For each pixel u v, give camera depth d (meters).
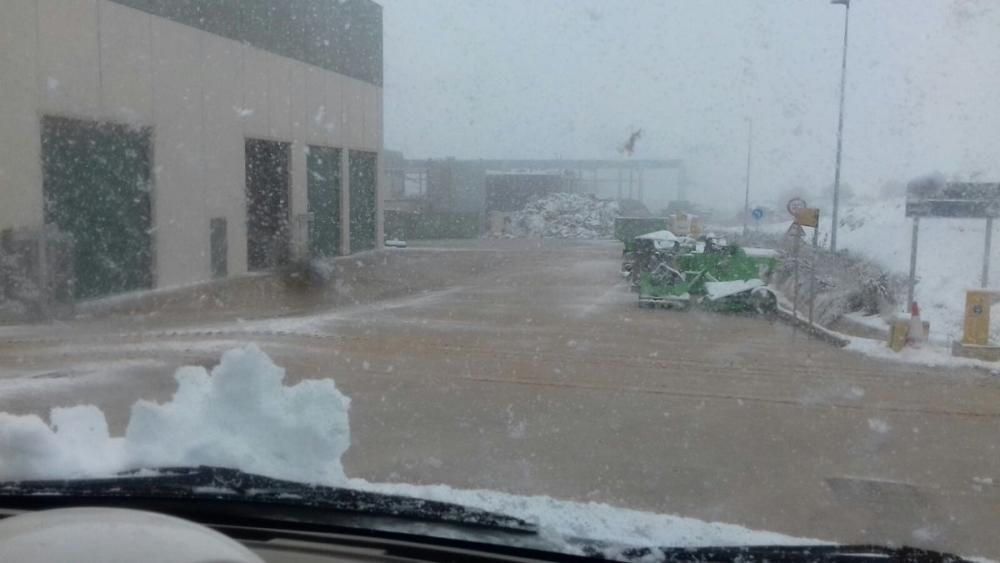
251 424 3.80
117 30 17.69
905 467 6.09
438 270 25.67
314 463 3.74
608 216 40.78
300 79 25.02
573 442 6.68
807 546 2.89
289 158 24.44
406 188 40.78
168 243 19.44
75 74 16.67
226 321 14.62
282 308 16.70
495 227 41.28
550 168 26.17
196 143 20.36
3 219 15.27
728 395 8.82
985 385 9.62
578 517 3.25
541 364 10.61
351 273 24.27
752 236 20.06
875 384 9.58
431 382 9.30
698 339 13.11
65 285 16.38
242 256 22.42
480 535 2.94
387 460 6.07
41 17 15.88
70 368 9.78
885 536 4.54
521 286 21.33
